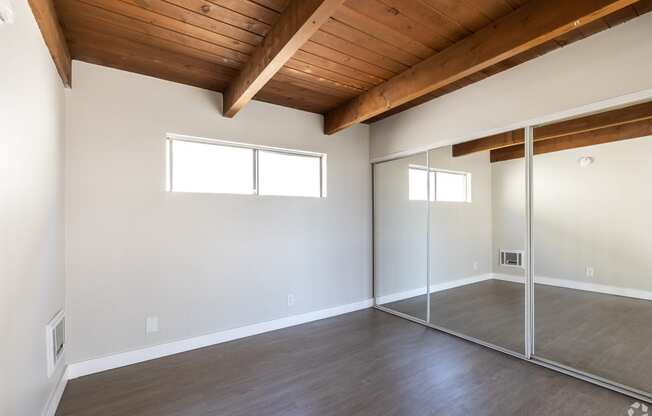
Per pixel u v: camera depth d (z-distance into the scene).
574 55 2.38
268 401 2.15
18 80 1.42
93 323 2.55
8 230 1.33
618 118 2.31
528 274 2.74
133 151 2.75
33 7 1.56
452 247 3.42
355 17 2.07
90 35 2.20
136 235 2.75
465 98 3.14
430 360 2.73
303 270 3.75
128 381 2.40
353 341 3.17
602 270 2.58
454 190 3.37
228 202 3.23
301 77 2.94
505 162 2.94
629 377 2.31
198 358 2.79
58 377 2.18
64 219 2.42
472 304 3.24
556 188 2.69
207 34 2.22
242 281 3.30
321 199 3.92
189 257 3.00
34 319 1.70
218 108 3.20
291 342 3.15
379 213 4.32
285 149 3.65
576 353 2.64
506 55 2.12
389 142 4.06
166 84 2.92
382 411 2.02
